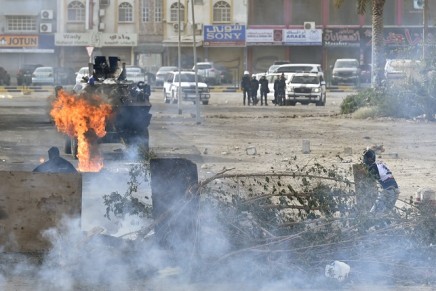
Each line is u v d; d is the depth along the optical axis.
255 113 124.44
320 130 91.50
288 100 149.75
